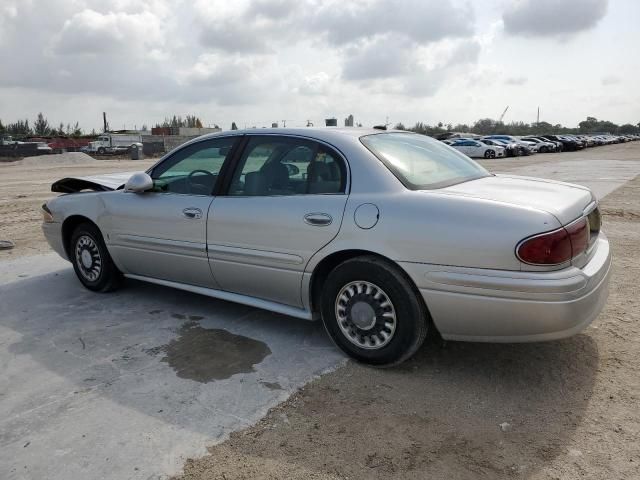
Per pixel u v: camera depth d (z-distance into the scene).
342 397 3.18
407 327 3.30
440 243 3.09
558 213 3.01
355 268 3.41
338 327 3.61
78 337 4.16
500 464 2.55
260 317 4.50
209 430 2.87
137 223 4.60
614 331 4.00
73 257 5.35
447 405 3.07
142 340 4.07
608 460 2.55
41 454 2.70
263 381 3.39
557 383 3.28
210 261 4.15
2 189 16.09
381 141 3.81
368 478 2.48
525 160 31.64
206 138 4.37
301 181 3.73
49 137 77.31
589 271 3.11
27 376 3.53
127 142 64.50
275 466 2.57
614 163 26.12
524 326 2.97
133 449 2.72
